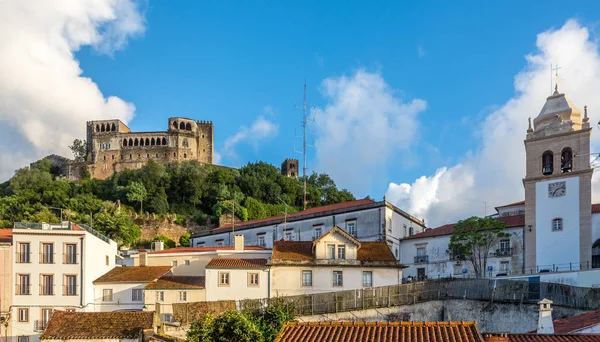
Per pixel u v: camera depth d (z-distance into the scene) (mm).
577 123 64500
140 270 62688
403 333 24891
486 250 67438
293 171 167000
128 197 130375
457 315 48906
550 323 30781
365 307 48531
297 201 148125
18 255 56969
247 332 36281
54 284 57031
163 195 135125
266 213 132250
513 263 65438
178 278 60781
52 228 59562
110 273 62031
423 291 49688
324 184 155000
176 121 168750
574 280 55188
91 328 42188
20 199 120625
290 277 56969
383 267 57688
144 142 164500
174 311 46438
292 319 43594
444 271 71312
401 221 80000
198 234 97250
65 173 163000
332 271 57312
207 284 57156
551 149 64625
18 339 55375
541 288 48281
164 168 145125
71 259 57906
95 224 104938
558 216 62656
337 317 47969
